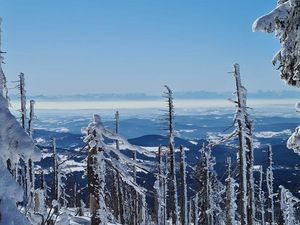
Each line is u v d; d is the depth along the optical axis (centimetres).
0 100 581
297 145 1220
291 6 1076
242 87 3341
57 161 4334
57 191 4381
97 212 1722
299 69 1070
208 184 4703
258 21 1099
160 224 5372
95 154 1661
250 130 3491
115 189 3475
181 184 4369
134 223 4347
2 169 537
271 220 6072
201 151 4734
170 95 4238
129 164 1656
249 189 3681
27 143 571
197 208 5178
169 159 4262
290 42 1083
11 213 524
